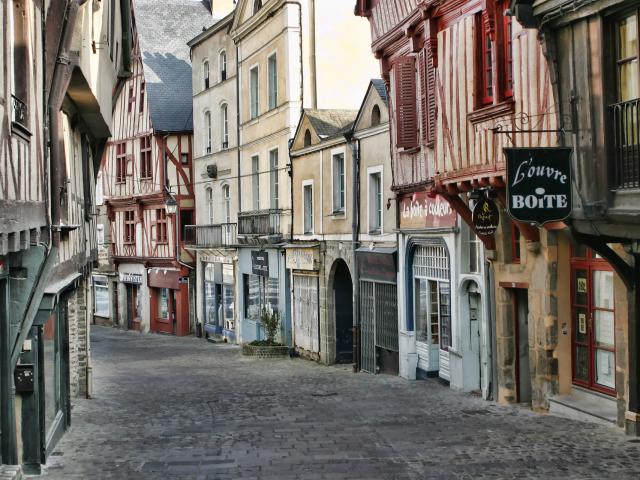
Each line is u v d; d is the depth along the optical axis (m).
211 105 36.69
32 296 10.13
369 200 22.30
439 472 9.86
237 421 14.07
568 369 13.70
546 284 13.65
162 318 41.69
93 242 19.53
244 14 32.34
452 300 17.45
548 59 11.47
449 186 15.72
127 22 21.38
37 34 10.48
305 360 26.81
